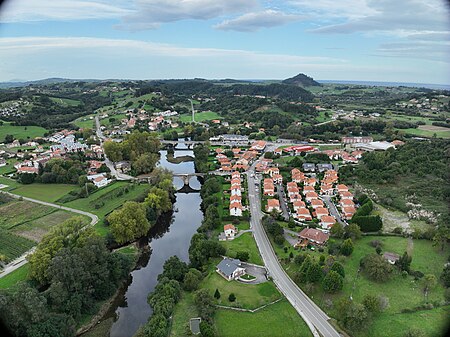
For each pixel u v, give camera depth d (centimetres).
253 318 9025
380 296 9081
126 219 13775
